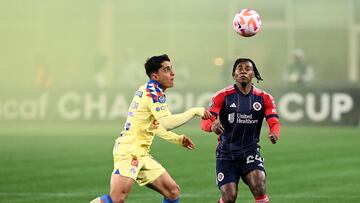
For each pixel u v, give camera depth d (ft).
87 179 136.26
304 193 120.98
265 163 157.17
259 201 89.61
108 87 263.29
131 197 116.26
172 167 151.94
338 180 134.51
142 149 85.97
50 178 137.69
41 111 267.18
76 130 242.17
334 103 251.80
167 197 87.04
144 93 85.56
